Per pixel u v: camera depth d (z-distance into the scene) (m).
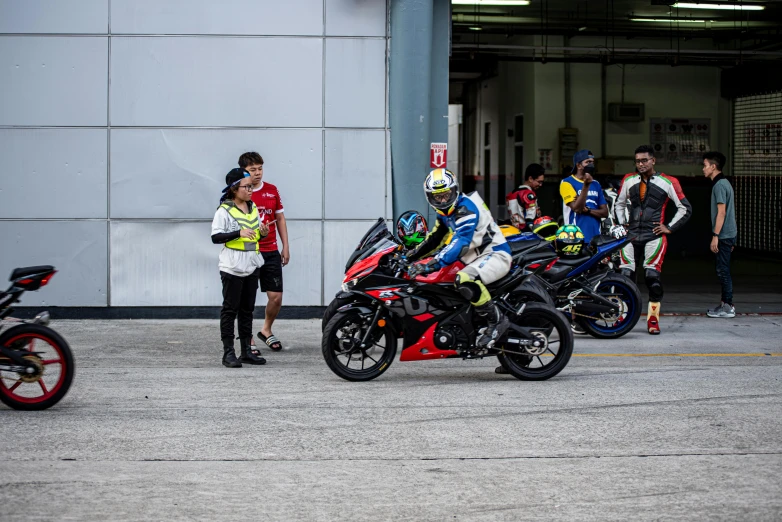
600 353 10.02
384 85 12.59
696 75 26.83
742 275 20.20
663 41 27.17
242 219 9.21
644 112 26.75
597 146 26.81
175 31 12.40
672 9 24.11
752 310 13.88
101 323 12.17
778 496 5.20
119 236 12.46
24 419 6.97
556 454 6.05
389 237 8.59
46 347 10.39
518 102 28.09
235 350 10.25
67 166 12.41
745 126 26.12
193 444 6.30
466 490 5.32
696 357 9.77
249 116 12.52
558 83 26.59
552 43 26.88
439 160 12.96
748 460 5.91
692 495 5.22
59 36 12.33
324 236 12.62
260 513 4.94
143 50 12.39
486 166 32.03
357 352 8.34
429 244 8.57
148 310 12.53
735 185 26.55
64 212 12.41
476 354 8.22
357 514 4.93
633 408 7.33
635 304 10.95
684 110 26.88
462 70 30.48
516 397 7.73
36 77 12.34
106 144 12.41
